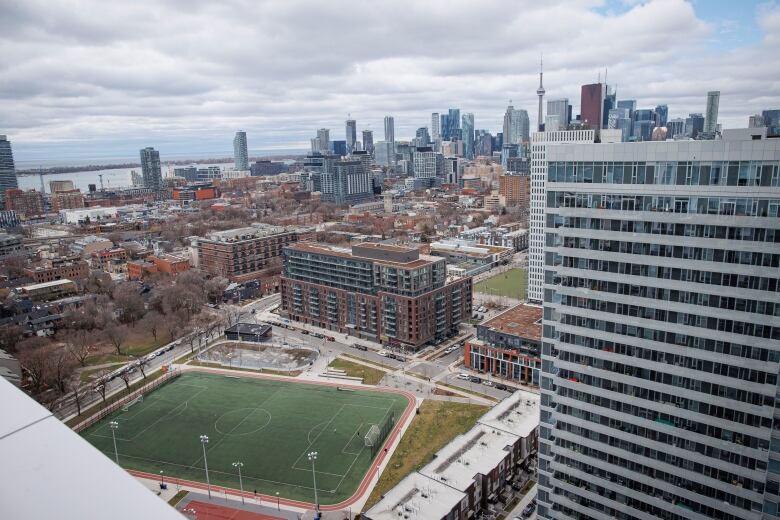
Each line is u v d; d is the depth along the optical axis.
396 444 167.25
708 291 95.81
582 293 110.50
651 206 99.56
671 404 102.94
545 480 124.56
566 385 116.12
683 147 94.06
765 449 93.50
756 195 88.81
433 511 122.19
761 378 92.50
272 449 167.25
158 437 176.00
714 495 100.19
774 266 88.81
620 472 111.44
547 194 111.69
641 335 104.69
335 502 141.62
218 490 148.12
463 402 192.50
